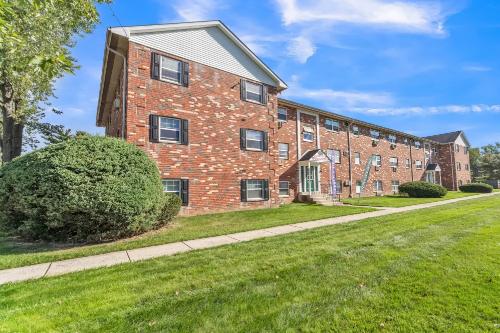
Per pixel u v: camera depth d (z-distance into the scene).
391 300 3.41
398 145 30.02
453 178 37.03
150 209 8.14
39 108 18.78
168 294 3.72
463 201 17.52
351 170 23.39
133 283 4.13
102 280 4.30
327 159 19.75
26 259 5.59
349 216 11.22
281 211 13.09
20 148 16.48
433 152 37.00
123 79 11.91
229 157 13.81
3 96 14.53
